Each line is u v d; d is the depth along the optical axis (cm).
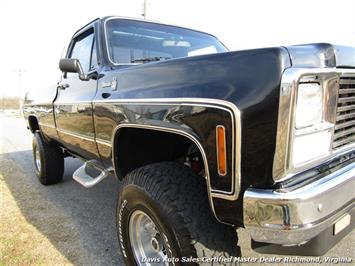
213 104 145
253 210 136
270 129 130
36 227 312
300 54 135
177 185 172
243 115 135
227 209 147
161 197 169
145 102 184
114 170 226
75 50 341
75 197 399
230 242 168
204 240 163
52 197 400
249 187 138
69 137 322
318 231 143
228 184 143
